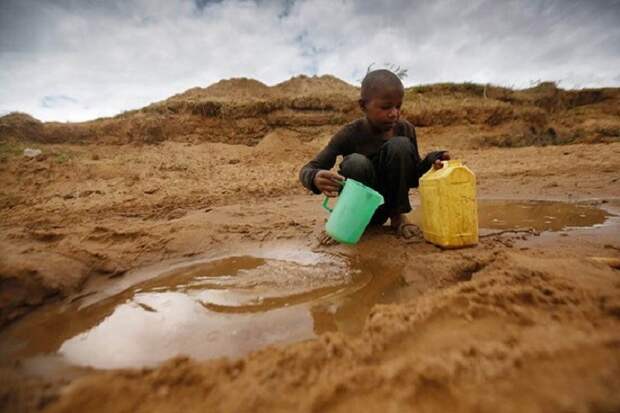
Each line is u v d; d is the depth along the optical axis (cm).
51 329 175
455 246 246
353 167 272
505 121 1680
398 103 260
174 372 117
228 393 108
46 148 1241
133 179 705
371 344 128
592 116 1950
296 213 423
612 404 87
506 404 93
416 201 500
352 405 100
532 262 188
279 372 116
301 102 1705
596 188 479
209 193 583
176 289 218
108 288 225
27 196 563
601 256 220
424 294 189
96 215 435
